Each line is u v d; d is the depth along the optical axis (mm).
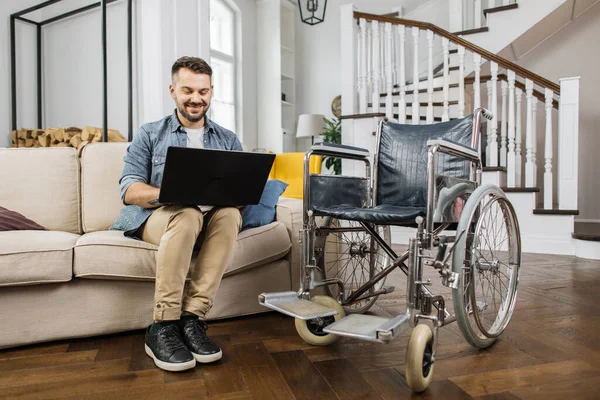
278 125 5535
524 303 2041
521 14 4152
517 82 3840
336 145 1644
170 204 1472
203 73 1602
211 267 1465
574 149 3350
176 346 1326
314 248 1678
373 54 3939
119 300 1572
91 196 1936
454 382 1234
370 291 1854
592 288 2322
